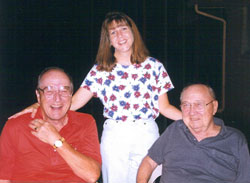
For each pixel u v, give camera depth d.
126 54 2.62
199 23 7.66
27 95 7.27
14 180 2.14
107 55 2.64
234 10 6.74
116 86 2.62
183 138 2.20
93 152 2.22
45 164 2.15
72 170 2.15
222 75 7.12
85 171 2.06
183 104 2.19
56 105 2.11
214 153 2.13
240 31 6.48
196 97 2.15
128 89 2.61
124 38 2.55
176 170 2.21
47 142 2.07
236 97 6.52
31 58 10.85
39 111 2.24
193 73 7.91
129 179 2.64
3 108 6.38
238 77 6.49
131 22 2.61
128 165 2.61
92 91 2.69
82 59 11.28
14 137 2.15
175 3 8.32
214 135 2.19
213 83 7.43
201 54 7.69
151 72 2.65
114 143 2.60
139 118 2.61
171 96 6.88
